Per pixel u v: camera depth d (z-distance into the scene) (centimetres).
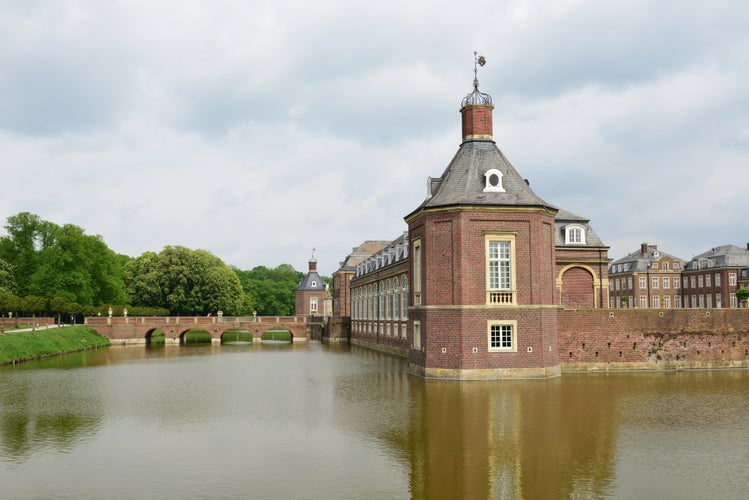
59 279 8062
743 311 3919
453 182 3619
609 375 3572
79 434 2159
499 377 3388
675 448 1878
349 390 3139
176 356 5697
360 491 1529
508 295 3416
